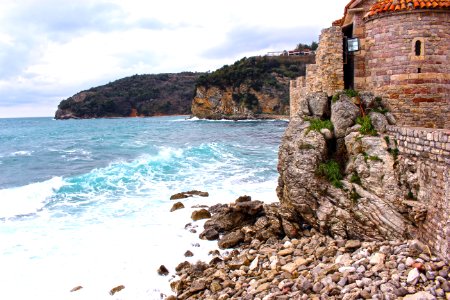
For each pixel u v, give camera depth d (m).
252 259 15.35
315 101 17.66
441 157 11.34
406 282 10.26
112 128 113.75
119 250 17.27
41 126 146.75
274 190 26.03
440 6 15.31
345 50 17.94
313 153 15.88
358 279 10.91
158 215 21.78
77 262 16.12
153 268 15.76
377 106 16.59
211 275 14.58
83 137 78.81
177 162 37.00
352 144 15.62
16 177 34.69
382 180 13.97
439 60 15.70
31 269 15.54
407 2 15.70
